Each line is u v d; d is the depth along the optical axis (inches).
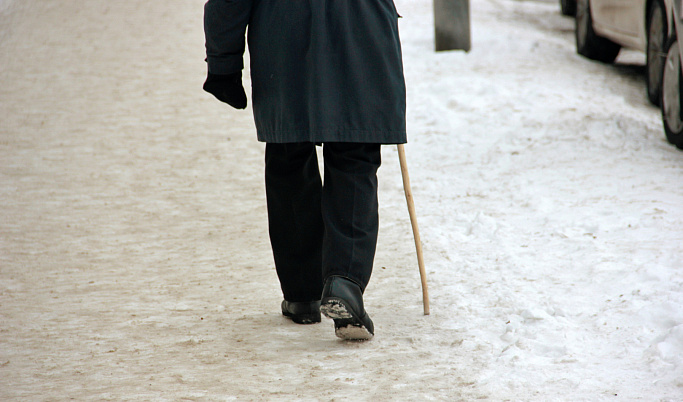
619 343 406.6
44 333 470.6
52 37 1697.8
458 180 805.9
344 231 413.1
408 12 1862.7
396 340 434.0
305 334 456.1
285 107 406.6
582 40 1412.4
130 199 799.1
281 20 404.8
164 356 426.0
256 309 507.2
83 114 1139.9
